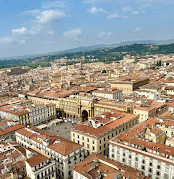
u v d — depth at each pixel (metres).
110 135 133.38
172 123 130.12
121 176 78.50
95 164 89.88
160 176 93.25
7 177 89.50
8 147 124.00
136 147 102.50
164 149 94.00
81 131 133.00
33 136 132.38
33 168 91.88
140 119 173.25
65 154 105.44
